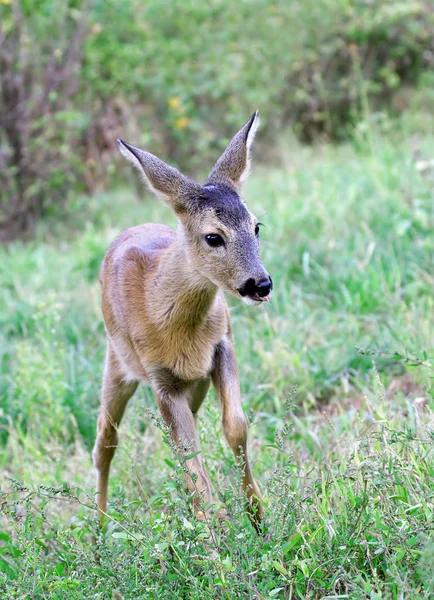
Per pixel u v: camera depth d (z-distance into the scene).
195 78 21.58
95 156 20.70
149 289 8.48
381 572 6.77
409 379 10.46
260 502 7.46
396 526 6.69
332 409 10.38
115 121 21.06
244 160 8.88
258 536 7.13
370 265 12.69
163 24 22.02
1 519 9.11
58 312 13.50
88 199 19.92
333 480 7.43
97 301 13.63
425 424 8.29
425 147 17.50
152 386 8.54
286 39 21.88
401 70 23.05
